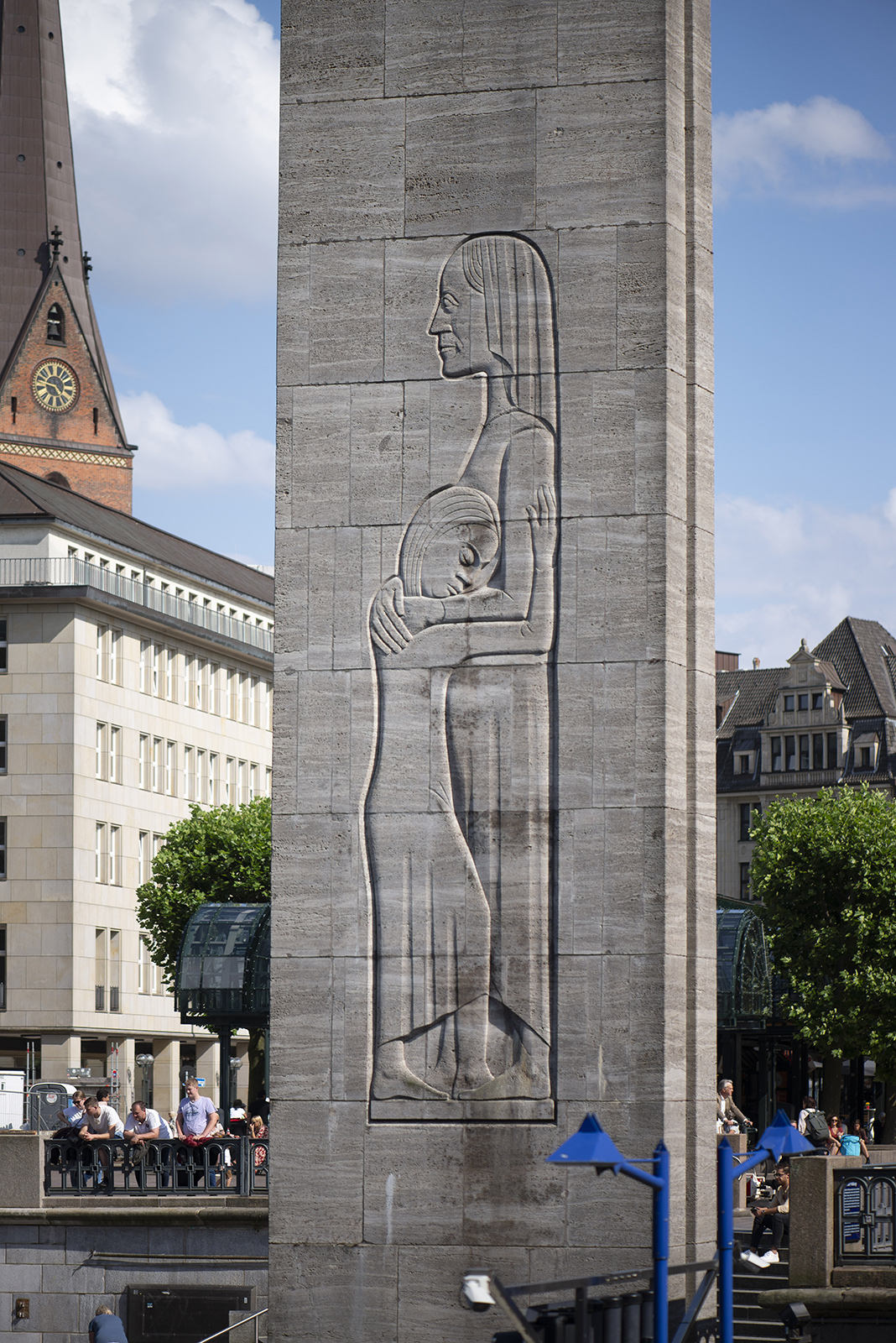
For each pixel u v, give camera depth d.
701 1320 15.24
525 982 15.68
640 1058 15.38
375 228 16.70
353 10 16.89
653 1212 13.84
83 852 81.56
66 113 122.00
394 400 16.56
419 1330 15.52
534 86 16.48
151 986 87.62
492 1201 15.52
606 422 16.08
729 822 112.19
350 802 16.22
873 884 61.19
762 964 49.38
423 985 15.88
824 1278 18.12
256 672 101.75
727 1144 14.01
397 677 16.28
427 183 16.64
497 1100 15.61
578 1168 15.38
